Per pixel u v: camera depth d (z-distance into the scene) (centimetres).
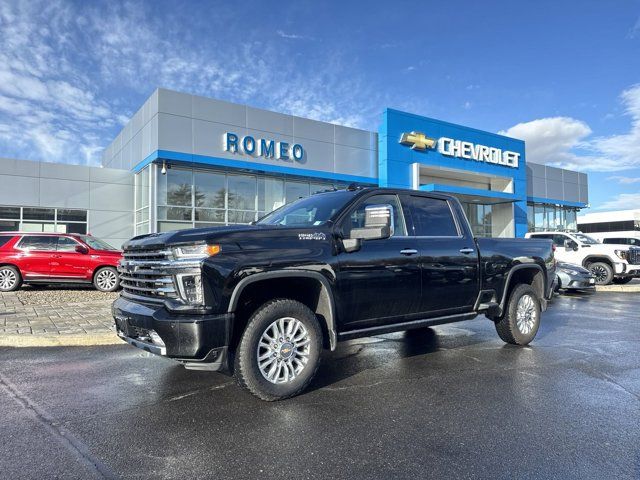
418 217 561
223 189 1939
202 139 1823
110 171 2019
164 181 1809
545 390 468
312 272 443
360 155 2295
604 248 1642
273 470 302
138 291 454
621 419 391
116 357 595
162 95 1747
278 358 430
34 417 392
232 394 452
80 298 1112
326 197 546
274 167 1991
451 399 440
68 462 312
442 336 736
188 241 399
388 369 543
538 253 683
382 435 357
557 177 3459
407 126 2414
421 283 532
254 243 422
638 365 563
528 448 335
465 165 2667
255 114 1959
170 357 395
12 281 1245
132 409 411
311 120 2128
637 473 299
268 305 427
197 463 311
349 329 484
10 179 1841
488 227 3052
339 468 305
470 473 298
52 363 565
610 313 1006
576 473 299
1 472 298
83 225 1980
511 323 648
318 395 450
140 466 307
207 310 392
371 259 489
